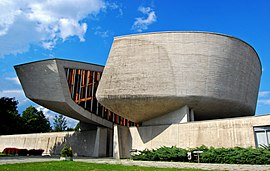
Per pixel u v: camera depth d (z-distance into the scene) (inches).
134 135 870.4
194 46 776.9
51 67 883.4
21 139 1419.8
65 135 1215.6
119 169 436.1
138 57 783.1
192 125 725.9
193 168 466.3
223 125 671.1
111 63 808.3
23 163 526.3
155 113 811.4
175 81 752.3
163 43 780.6
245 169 430.6
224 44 802.8
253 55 920.9
